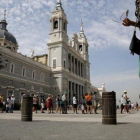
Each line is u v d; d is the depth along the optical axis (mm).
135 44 2971
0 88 40156
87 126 6992
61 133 5168
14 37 83250
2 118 11500
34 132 5359
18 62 46969
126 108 23484
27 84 49531
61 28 63281
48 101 22641
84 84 82125
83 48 85375
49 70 60562
